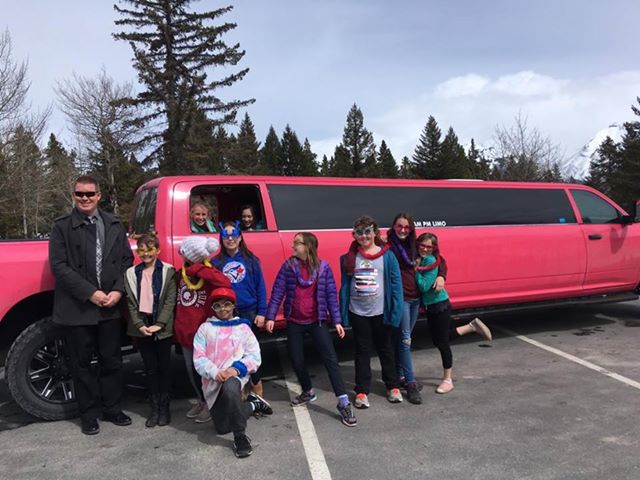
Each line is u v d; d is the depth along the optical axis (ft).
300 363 13.93
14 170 66.90
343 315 14.05
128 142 88.58
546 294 21.67
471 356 19.04
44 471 10.91
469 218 20.20
